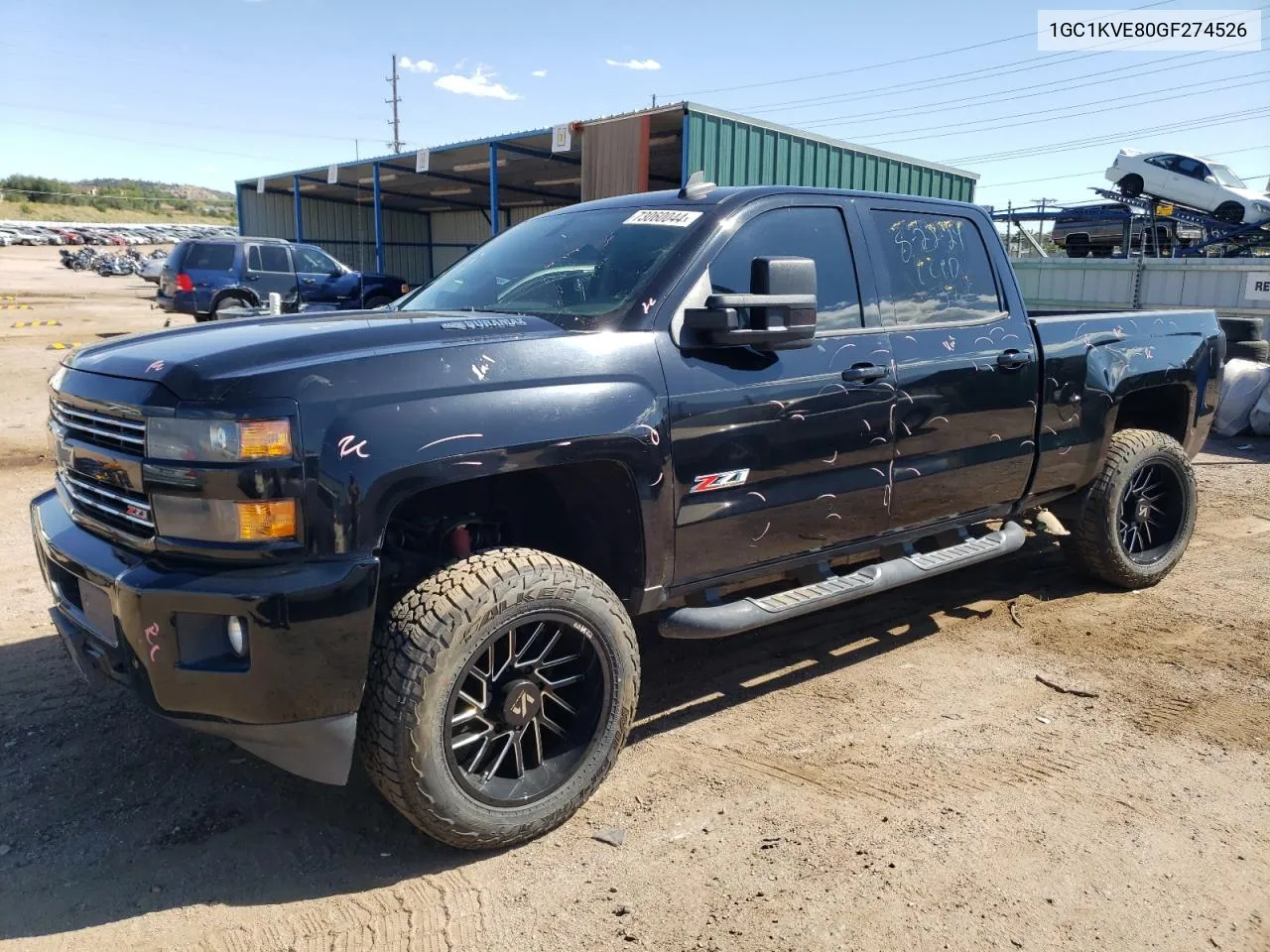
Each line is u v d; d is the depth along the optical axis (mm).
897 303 4016
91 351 3102
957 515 4328
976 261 4453
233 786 3203
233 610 2445
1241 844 2951
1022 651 4465
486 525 3258
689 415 3195
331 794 3178
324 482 2506
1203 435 5527
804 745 3541
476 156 19266
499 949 2453
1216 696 3986
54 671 4023
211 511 2480
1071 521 5094
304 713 2553
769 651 4461
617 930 2527
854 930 2531
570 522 3305
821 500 3654
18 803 3070
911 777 3311
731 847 2896
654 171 19344
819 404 3564
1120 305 15406
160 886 2684
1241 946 2500
